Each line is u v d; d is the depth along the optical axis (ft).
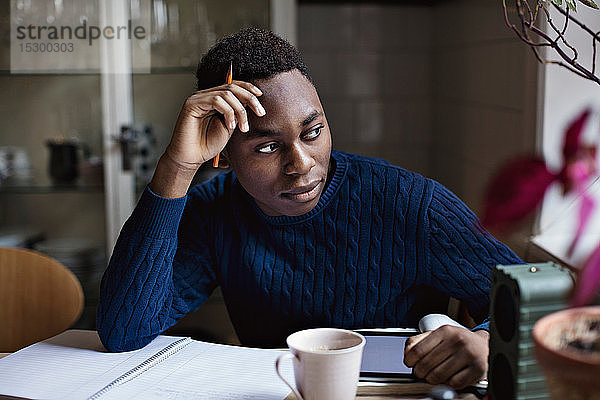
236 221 4.32
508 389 2.69
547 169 1.86
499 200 1.88
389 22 10.14
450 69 9.06
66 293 5.38
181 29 8.59
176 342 3.84
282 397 3.12
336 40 10.19
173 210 3.80
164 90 8.70
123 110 8.73
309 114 3.61
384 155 10.40
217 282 4.52
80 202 8.91
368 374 3.25
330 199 4.19
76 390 3.20
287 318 4.32
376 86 10.27
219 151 3.72
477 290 4.05
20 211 8.91
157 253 3.81
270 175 3.71
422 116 10.29
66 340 3.93
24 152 8.84
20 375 3.40
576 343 2.23
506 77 6.66
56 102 8.75
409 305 4.32
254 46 3.79
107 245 8.96
